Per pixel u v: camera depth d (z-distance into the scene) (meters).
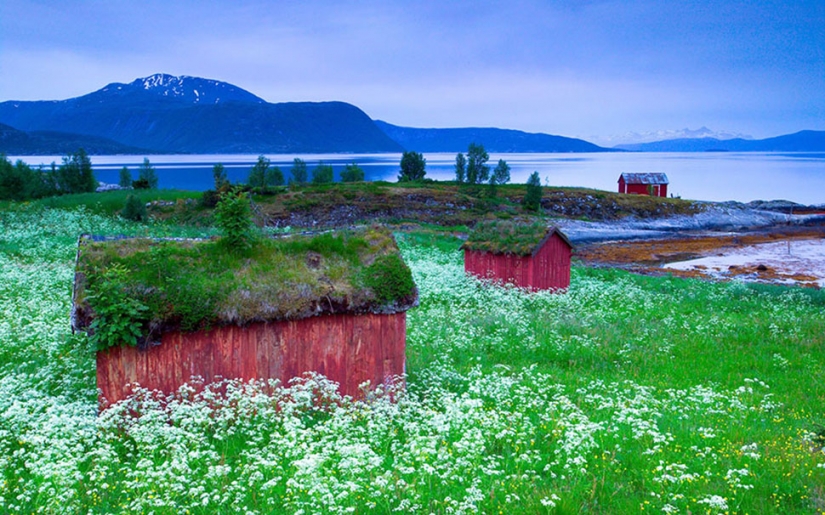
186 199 59.56
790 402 12.45
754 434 10.12
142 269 11.06
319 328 11.97
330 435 9.11
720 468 8.61
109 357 10.47
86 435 8.47
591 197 81.94
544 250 27.80
